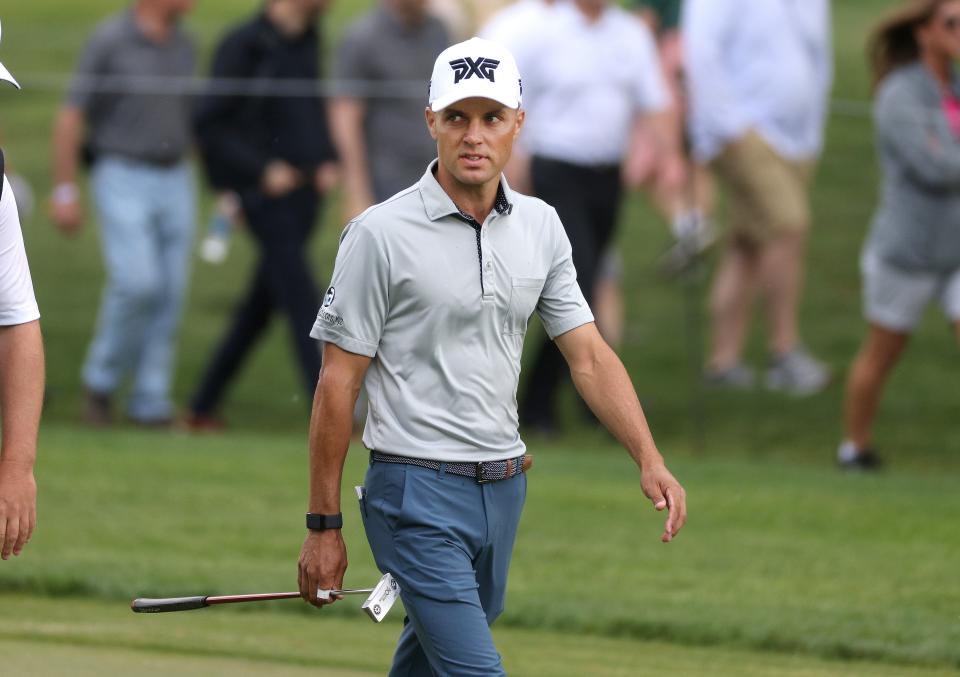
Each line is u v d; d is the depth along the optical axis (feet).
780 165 118.73
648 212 169.58
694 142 120.16
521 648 68.64
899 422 121.29
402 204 49.32
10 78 50.83
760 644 69.72
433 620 48.65
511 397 50.31
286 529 88.79
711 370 127.75
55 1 275.59
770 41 116.37
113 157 114.21
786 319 122.93
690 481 100.83
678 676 63.77
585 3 109.19
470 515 49.55
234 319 117.60
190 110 113.29
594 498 95.96
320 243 156.87
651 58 112.37
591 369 51.93
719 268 147.13
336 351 49.49
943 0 100.78
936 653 67.51
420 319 49.08
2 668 60.70
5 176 49.39
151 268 115.44
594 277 110.32
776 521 91.45
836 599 76.64
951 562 83.25
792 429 119.03
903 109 101.19
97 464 101.86
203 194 183.52
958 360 133.08
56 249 165.68
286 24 111.24
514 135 49.62
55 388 128.36
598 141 109.40
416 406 49.24
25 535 49.70
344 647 67.56
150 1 113.60
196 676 60.80
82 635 67.15
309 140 111.04
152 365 118.83
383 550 49.73
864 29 218.79
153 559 82.02
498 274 49.37
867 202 147.64
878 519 92.07
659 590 78.28
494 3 134.82
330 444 49.47
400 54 111.14
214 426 119.14
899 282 104.27
